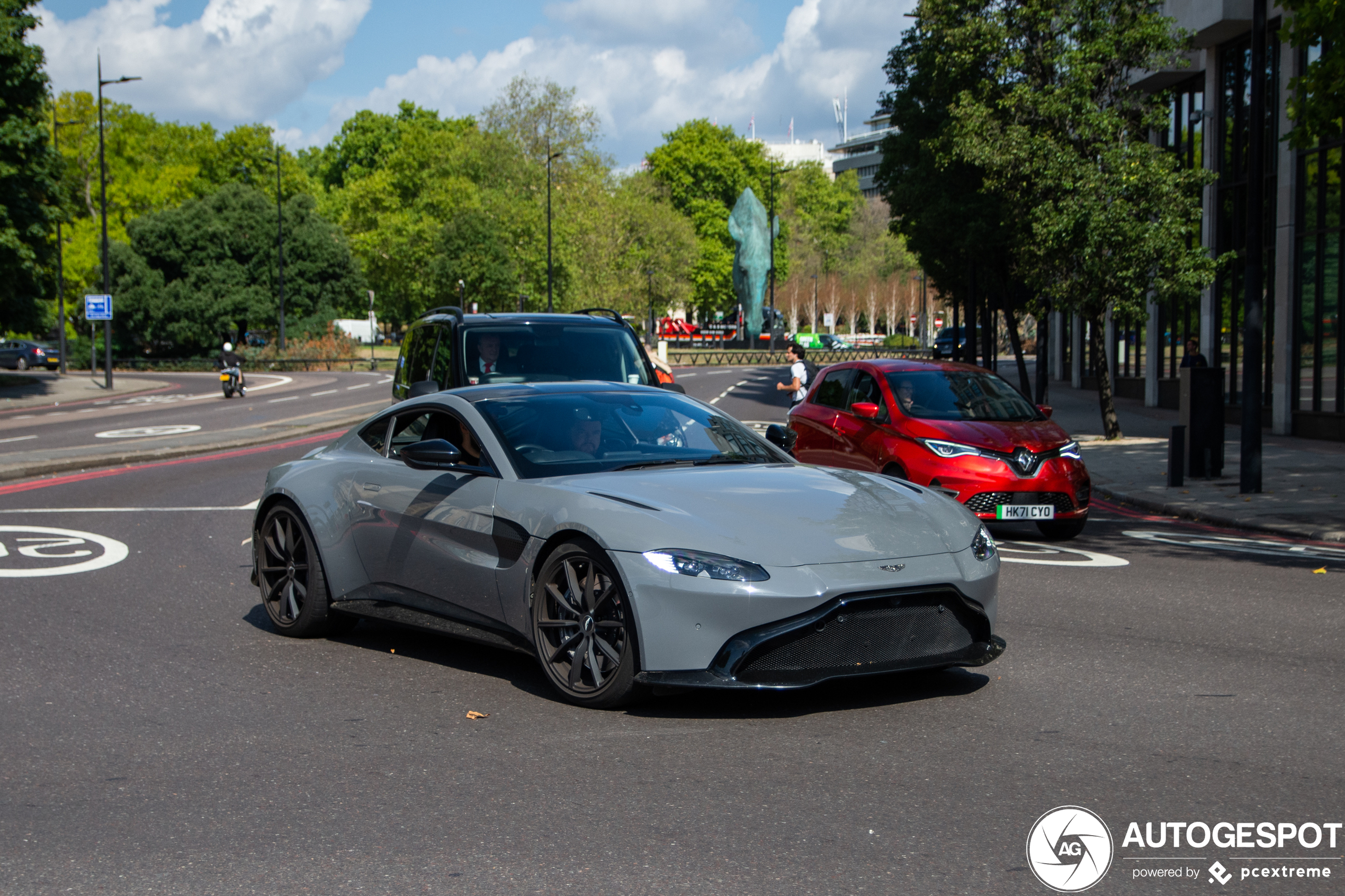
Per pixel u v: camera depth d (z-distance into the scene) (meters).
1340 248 20.23
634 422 5.94
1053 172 19.58
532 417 5.81
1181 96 28.12
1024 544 10.24
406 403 6.30
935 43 23.36
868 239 129.50
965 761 4.17
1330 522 10.81
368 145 97.44
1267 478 14.60
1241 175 24.38
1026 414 11.20
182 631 6.60
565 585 5.04
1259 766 4.10
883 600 4.63
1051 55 20.44
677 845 3.41
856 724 4.64
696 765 4.15
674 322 88.06
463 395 6.04
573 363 10.37
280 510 6.48
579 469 5.47
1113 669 5.53
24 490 14.00
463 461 5.72
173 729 4.70
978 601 4.88
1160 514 12.48
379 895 3.10
